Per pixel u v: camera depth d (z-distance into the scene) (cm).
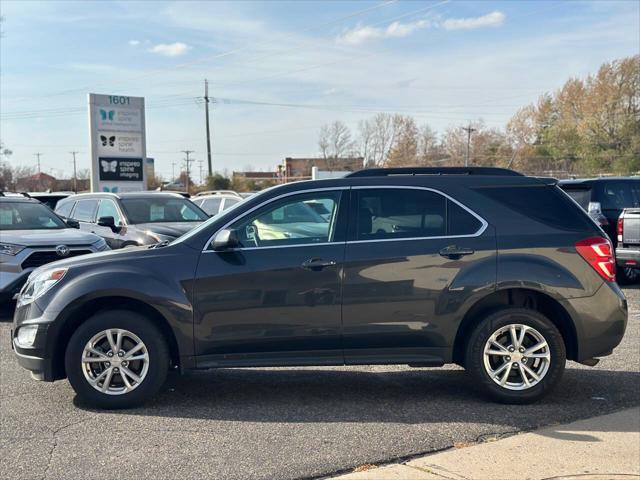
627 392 589
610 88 6425
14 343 562
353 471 419
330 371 673
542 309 577
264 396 585
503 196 567
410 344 552
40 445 467
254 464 429
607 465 429
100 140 2608
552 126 7494
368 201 564
